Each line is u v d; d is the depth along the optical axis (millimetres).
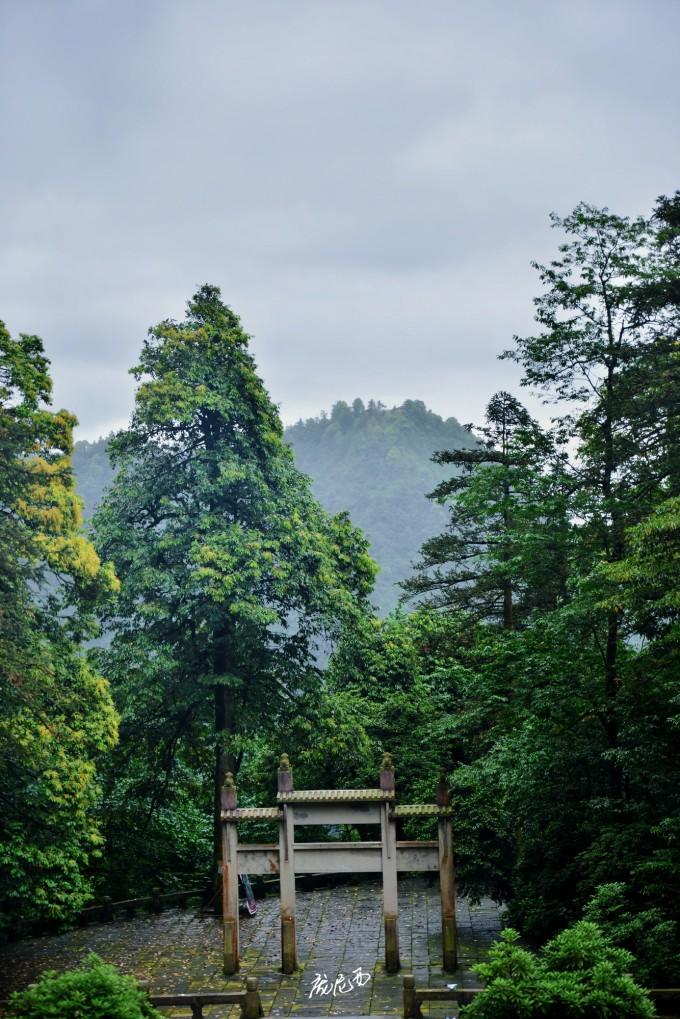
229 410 27969
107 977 14336
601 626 21625
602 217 21094
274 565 27078
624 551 20641
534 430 22156
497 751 22125
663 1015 15422
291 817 21328
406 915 25828
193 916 26688
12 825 20531
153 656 26469
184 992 20016
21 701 20094
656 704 20125
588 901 19484
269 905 27859
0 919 21219
